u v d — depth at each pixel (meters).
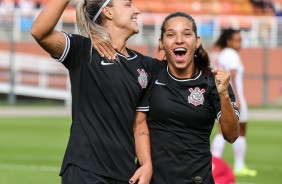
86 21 7.56
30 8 45.88
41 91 41.94
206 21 44.00
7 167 17.59
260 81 41.25
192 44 8.01
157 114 8.04
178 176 8.07
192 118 8.02
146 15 44.62
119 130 7.43
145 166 7.74
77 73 7.46
